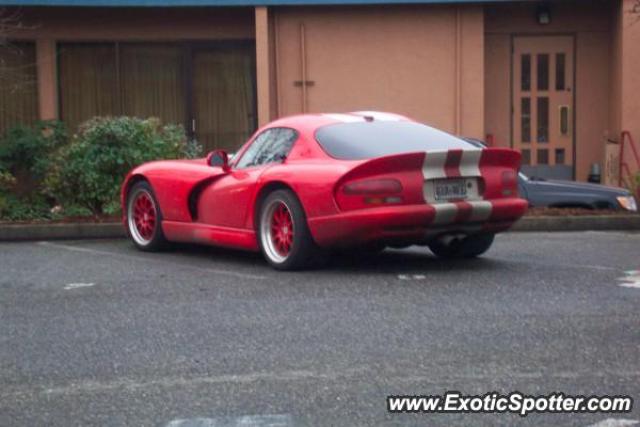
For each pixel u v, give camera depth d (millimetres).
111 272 9750
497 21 18469
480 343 6582
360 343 6641
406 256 10430
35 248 11930
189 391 5734
